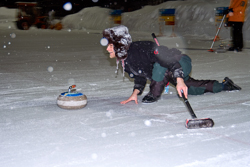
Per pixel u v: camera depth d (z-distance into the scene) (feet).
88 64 24.58
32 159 8.27
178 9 63.41
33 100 14.05
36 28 84.74
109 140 9.48
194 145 9.14
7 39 50.44
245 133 10.09
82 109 12.69
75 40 48.73
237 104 13.42
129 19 73.10
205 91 14.76
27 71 21.36
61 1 98.58
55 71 21.43
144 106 13.19
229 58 27.84
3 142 9.33
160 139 9.57
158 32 63.26
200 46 38.29
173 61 11.39
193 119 10.41
